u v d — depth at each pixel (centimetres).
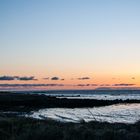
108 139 1769
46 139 1712
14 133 1844
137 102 14762
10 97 10769
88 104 11650
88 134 1808
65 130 1880
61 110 8612
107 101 13538
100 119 5772
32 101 10012
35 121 2403
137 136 1847
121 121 5319
